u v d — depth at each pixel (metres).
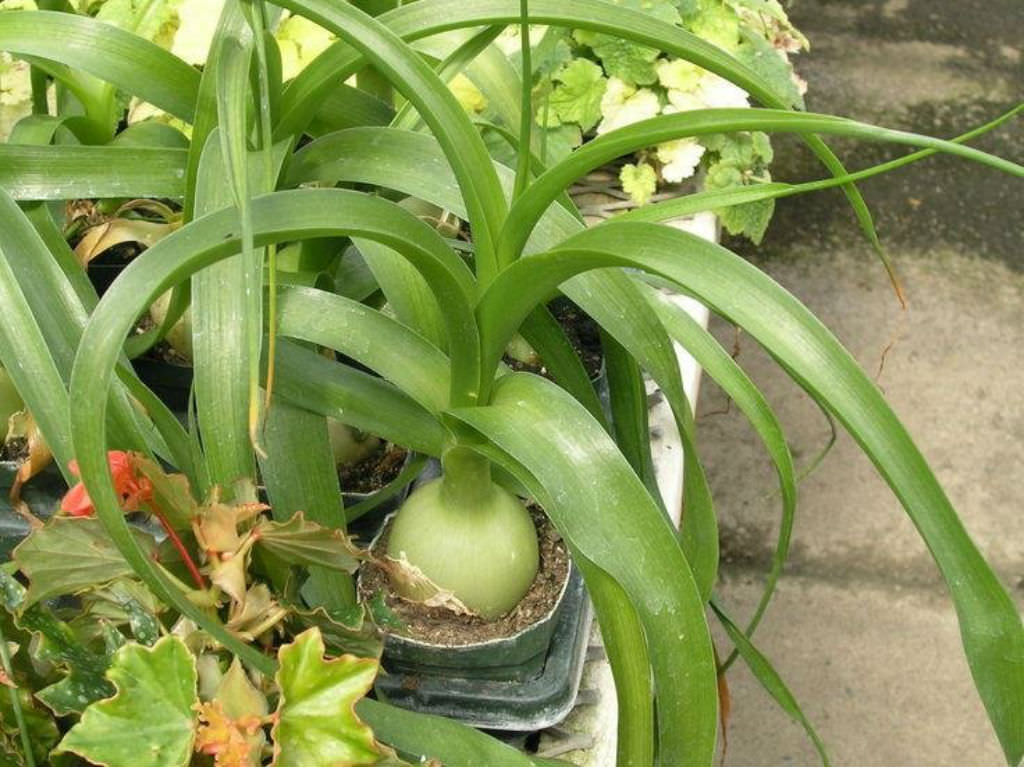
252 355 0.49
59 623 0.49
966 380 1.42
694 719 0.48
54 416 0.53
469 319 0.51
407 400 0.59
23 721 0.47
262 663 0.47
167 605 0.50
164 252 0.45
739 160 0.96
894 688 1.18
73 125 0.71
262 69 0.49
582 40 1.00
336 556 0.50
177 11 0.91
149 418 0.61
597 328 0.76
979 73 1.78
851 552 1.28
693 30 1.02
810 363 0.44
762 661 0.63
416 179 0.58
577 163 0.47
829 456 1.36
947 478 1.33
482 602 0.59
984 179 1.63
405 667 0.60
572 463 0.50
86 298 0.64
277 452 0.58
